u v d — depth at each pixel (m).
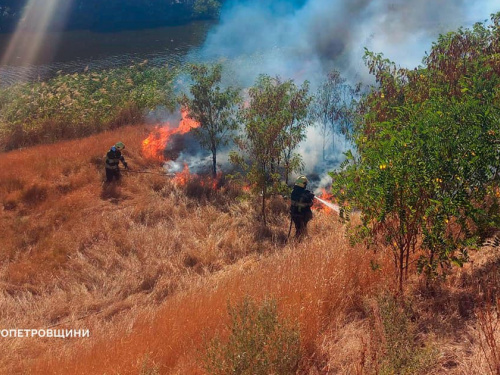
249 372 3.54
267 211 11.74
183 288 8.27
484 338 3.62
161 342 5.11
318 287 5.02
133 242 10.11
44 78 34.50
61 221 11.26
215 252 9.67
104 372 4.81
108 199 12.45
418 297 4.61
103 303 8.13
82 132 19.61
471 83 6.79
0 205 11.91
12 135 19.12
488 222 4.38
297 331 3.84
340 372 3.77
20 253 10.03
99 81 26.17
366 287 5.04
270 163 12.20
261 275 6.46
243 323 3.86
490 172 4.45
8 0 57.25
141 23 56.66
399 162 4.46
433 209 4.34
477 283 4.52
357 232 5.07
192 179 13.46
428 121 4.68
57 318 7.76
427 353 3.49
